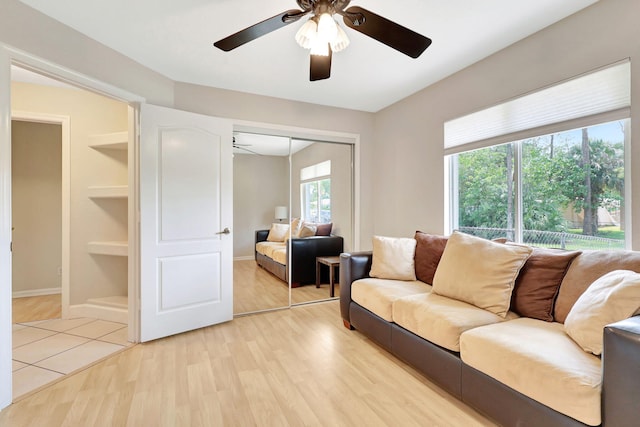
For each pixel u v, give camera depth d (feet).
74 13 6.39
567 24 6.57
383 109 12.53
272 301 11.60
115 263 10.64
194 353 7.79
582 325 4.59
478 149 8.90
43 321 9.92
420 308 6.58
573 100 6.56
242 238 11.19
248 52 8.02
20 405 5.70
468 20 6.67
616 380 3.55
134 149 8.49
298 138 12.00
